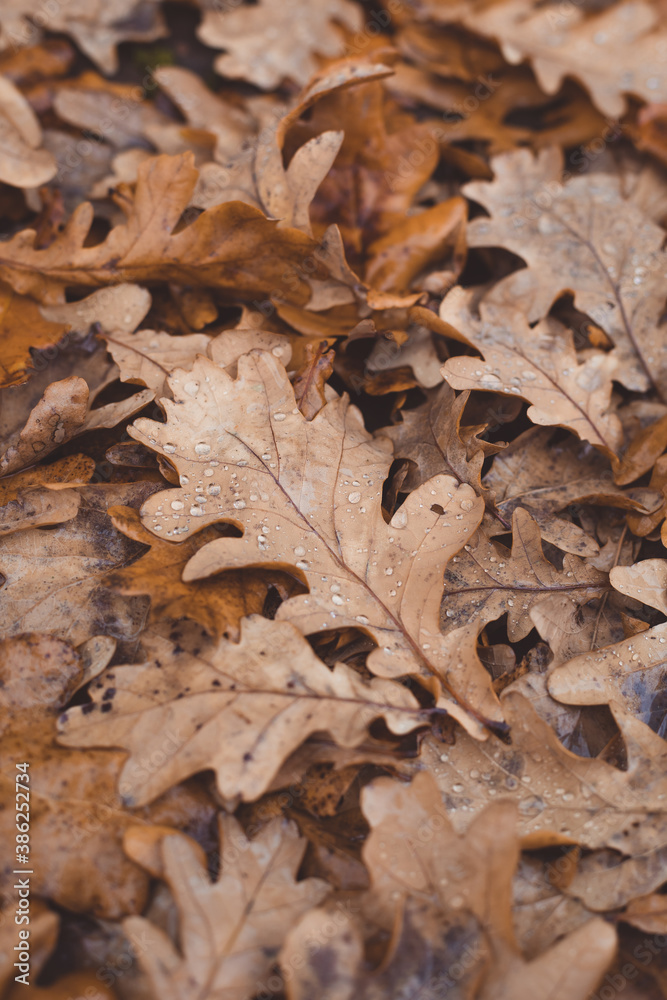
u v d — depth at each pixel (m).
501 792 0.61
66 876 0.60
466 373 0.66
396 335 0.67
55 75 0.75
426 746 0.62
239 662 0.61
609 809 0.61
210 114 0.74
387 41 0.77
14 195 0.71
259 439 0.64
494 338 0.67
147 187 0.67
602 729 0.63
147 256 0.68
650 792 0.61
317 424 0.65
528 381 0.66
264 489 0.64
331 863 0.61
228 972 0.59
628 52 0.76
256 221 0.66
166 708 0.61
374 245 0.70
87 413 0.66
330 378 0.68
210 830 0.61
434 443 0.66
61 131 0.73
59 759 0.61
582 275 0.70
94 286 0.68
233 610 0.62
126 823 0.61
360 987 0.58
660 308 0.69
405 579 0.63
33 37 0.76
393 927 0.59
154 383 0.66
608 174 0.73
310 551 0.63
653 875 0.60
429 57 0.77
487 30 0.77
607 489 0.66
